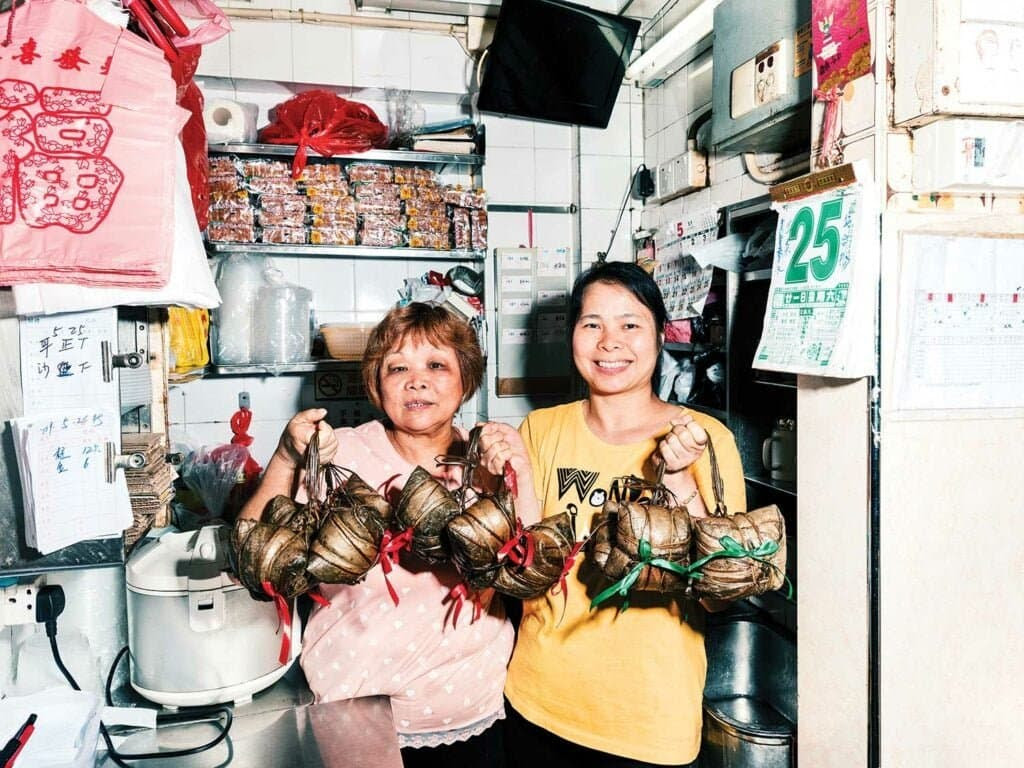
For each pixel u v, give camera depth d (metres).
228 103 2.46
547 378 3.06
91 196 0.87
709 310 2.48
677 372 2.69
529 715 1.38
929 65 1.13
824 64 1.37
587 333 1.41
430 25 2.83
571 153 3.06
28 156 0.85
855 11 1.28
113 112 0.88
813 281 1.35
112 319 1.01
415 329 1.30
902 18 1.19
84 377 1.00
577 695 1.32
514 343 3.02
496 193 3.00
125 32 0.88
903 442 1.27
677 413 1.43
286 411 2.86
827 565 1.40
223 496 2.45
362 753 1.14
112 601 1.35
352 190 2.57
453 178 2.98
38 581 1.24
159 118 0.89
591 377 1.42
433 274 2.83
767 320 1.50
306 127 2.49
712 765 1.85
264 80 2.73
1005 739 1.37
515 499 1.18
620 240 3.06
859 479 1.29
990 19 1.12
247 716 1.25
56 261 0.87
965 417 1.29
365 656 1.30
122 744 1.17
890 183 1.23
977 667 1.34
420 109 2.80
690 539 1.04
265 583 0.96
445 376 1.30
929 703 1.32
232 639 1.23
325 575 0.99
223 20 1.01
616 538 1.07
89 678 1.27
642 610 1.29
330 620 1.34
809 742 1.47
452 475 1.35
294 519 1.06
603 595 1.02
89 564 1.01
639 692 1.27
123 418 1.57
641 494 1.32
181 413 2.77
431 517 1.07
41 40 0.85
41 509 0.93
